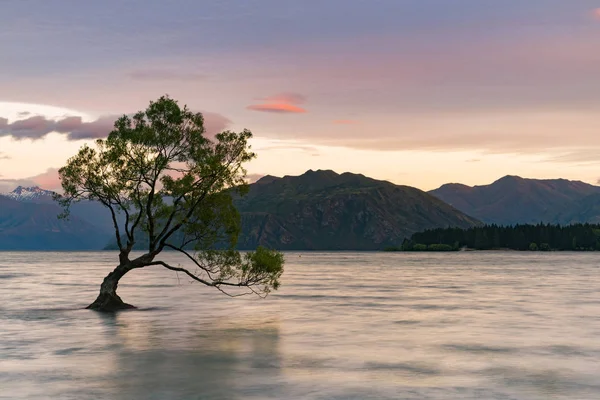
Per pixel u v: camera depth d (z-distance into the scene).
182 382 27.09
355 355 33.56
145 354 33.84
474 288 91.56
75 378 27.89
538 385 26.52
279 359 32.38
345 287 94.19
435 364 31.06
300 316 53.03
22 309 58.91
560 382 27.11
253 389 25.75
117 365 30.83
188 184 52.94
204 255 52.78
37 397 24.50
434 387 26.11
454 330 43.78
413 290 87.38
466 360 32.19
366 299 71.25
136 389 25.83
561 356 33.38
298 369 29.81
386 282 109.06
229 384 26.67
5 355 33.66
